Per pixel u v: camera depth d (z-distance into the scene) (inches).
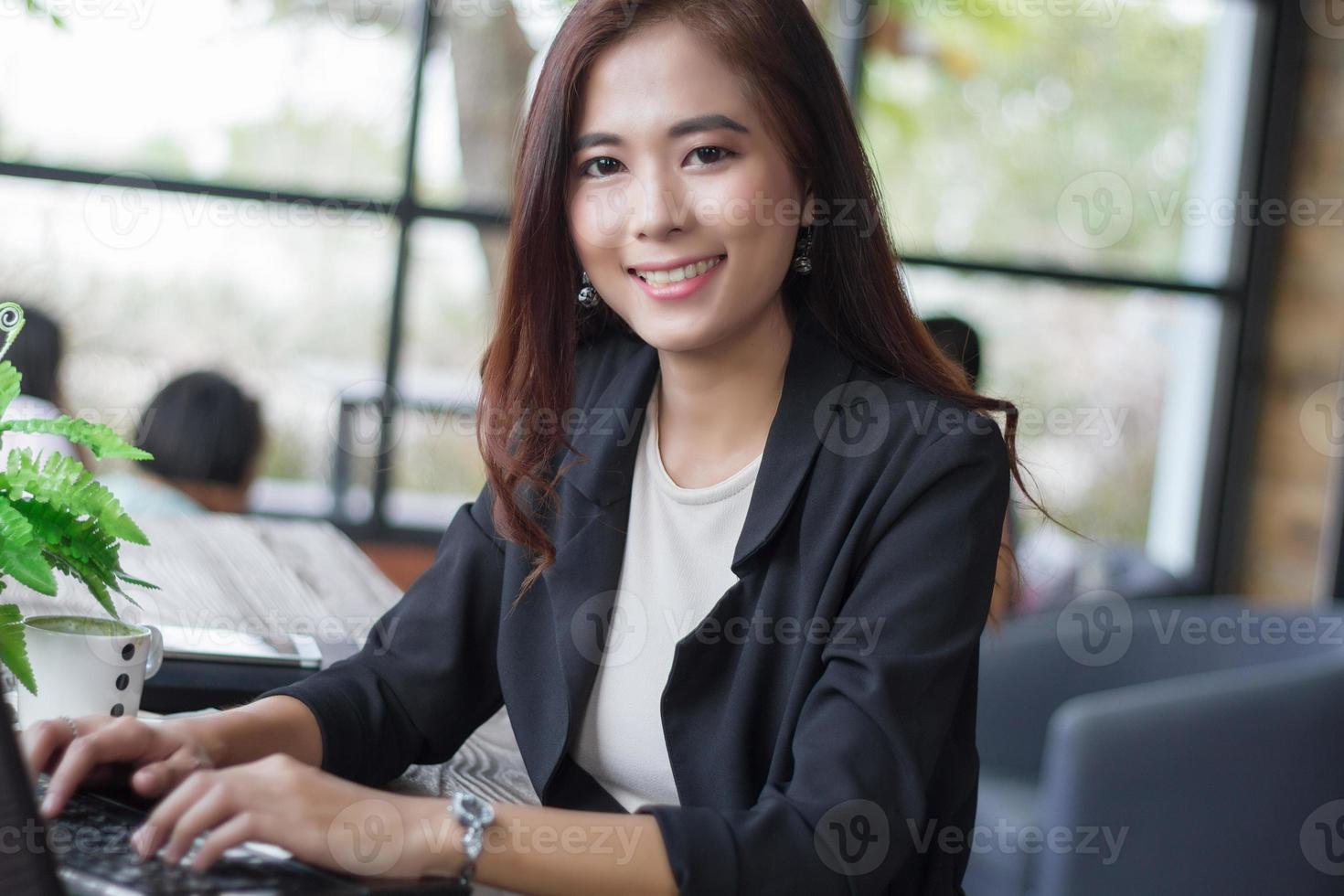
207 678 47.6
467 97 148.9
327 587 69.3
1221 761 92.2
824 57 42.3
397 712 43.3
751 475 42.3
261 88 142.9
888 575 38.5
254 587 67.1
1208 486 173.0
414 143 148.0
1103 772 89.1
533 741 43.1
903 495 39.1
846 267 43.3
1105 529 171.3
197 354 143.5
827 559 39.6
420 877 31.4
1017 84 165.5
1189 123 170.6
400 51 146.9
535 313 45.3
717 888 31.9
